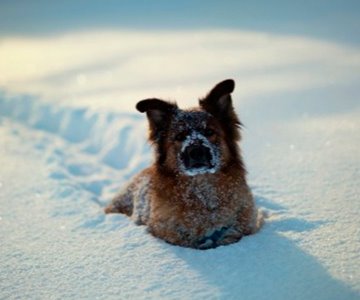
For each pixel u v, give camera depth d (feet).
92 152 11.07
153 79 14.11
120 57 17.79
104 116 11.63
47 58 19.34
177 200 7.54
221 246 7.18
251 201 7.63
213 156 7.47
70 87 14.76
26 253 7.38
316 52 14.67
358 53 13.85
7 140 11.14
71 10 34.32
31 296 6.72
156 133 7.88
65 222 8.00
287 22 20.48
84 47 20.63
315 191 8.07
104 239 7.54
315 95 11.09
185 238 7.51
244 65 14.32
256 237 7.25
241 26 21.06
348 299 6.29
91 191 9.53
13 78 16.80
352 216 7.39
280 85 11.96
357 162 8.55
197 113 7.73
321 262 6.72
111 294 6.65
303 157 9.02
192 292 6.57
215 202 7.50
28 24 29.45
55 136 11.70
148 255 7.16
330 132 9.59
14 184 9.18
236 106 11.17
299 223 7.41
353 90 11.02
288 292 6.44
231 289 6.56
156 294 6.60
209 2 30.45
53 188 9.00
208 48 17.42
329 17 20.22
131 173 9.91
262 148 9.54
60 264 7.14
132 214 8.24
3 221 8.11
